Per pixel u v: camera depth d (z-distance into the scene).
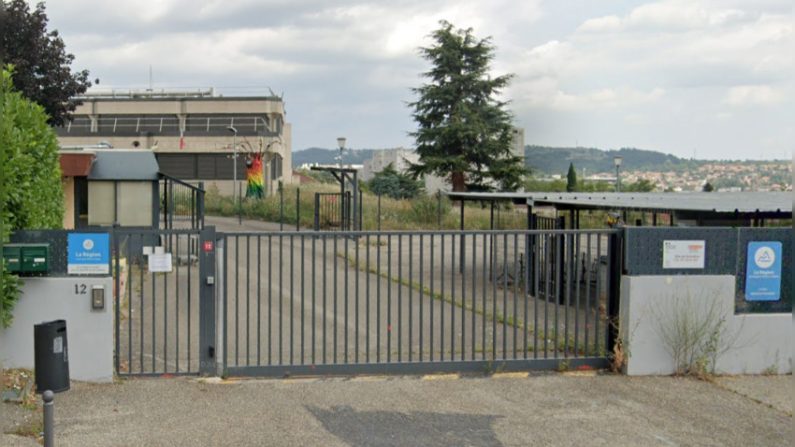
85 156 17.28
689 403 7.75
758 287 8.84
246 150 50.12
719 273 8.77
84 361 7.93
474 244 8.55
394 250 23.20
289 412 7.22
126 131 55.19
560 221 15.80
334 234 8.34
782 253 8.87
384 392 7.91
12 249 7.59
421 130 50.94
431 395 7.86
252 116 57.59
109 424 6.75
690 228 8.70
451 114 50.03
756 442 6.73
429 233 8.44
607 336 8.95
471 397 7.82
